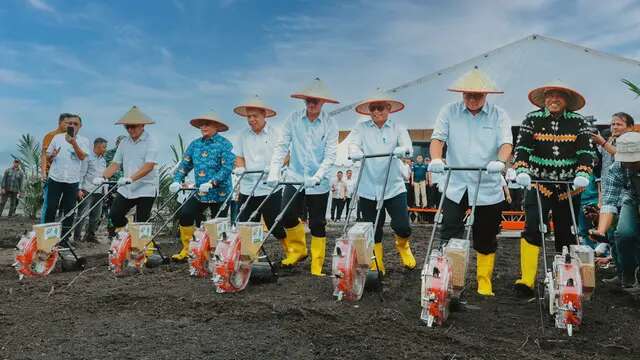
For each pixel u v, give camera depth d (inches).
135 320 170.9
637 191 194.2
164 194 440.1
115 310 184.4
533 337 158.6
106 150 423.2
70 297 202.8
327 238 427.8
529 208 211.8
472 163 211.5
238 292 209.2
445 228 215.6
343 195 622.8
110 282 231.3
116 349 145.2
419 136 617.6
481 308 189.6
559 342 154.4
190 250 241.4
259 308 183.6
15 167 612.4
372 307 187.8
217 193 287.6
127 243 251.3
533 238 208.8
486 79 206.2
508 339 156.2
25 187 578.2
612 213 200.8
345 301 194.4
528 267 209.2
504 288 225.5
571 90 203.3
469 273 259.4
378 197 248.5
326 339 154.2
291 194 262.2
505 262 298.7
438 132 217.9
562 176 208.5
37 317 176.1
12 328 164.1
